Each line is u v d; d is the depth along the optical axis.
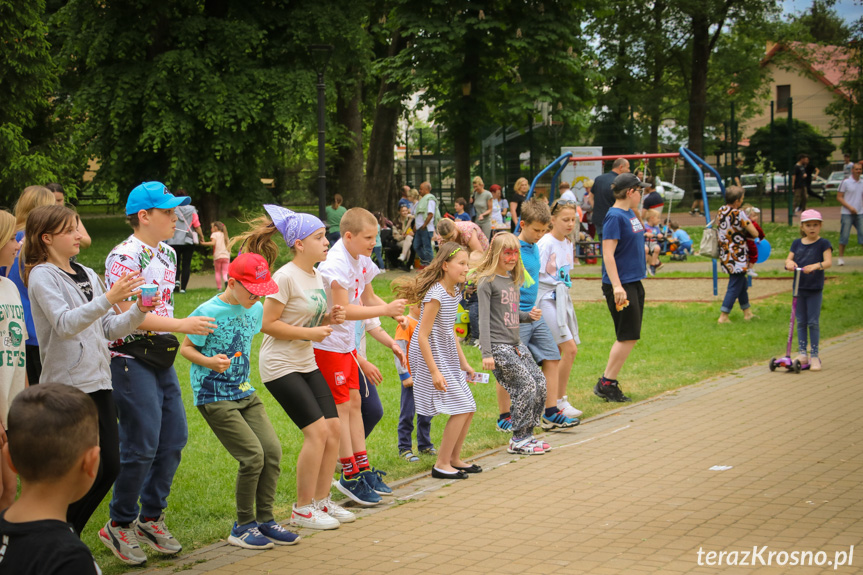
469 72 23.22
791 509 4.99
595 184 18.31
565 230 7.65
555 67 23.05
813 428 6.88
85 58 21.11
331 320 5.11
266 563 4.50
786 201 34.91
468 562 4.38
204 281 19.16
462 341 11.08
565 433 7.22
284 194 36.78
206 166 20.45
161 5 20.16
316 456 5.01
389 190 27.75
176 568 4.47
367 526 5.08
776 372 9.23
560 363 7.63
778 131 35.62
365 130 43.00
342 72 22.47
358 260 5.76
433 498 5.60
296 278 5.00
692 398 8.20
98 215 44.56
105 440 4.14
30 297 4.07
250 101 20.30
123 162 21.03
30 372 5.04
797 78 59.00
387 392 8.80
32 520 2.41
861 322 12.14
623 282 8.15
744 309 12.63
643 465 6.09
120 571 4.44
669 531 4.70
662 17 43.38
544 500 5.41
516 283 6.62
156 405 4.55
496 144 26.00
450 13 22.58
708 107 36.56
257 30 20.78
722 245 12.29
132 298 4.38
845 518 4.80
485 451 6.79
